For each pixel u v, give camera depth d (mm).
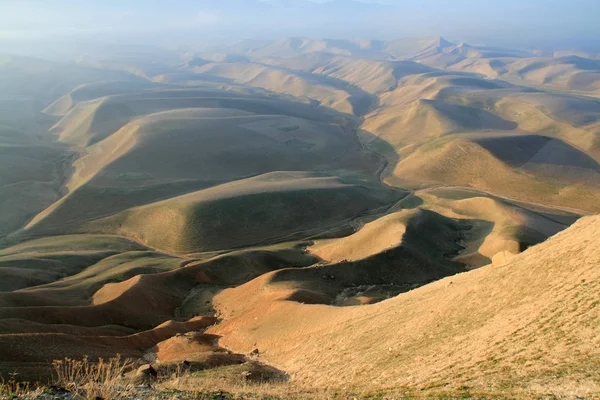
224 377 26125
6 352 34656
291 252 84188
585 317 18938
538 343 18984
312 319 38438
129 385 15500
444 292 30672
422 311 29375
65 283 69125
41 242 101812
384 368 23422
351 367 25406
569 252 24531
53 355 36156
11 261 78000
